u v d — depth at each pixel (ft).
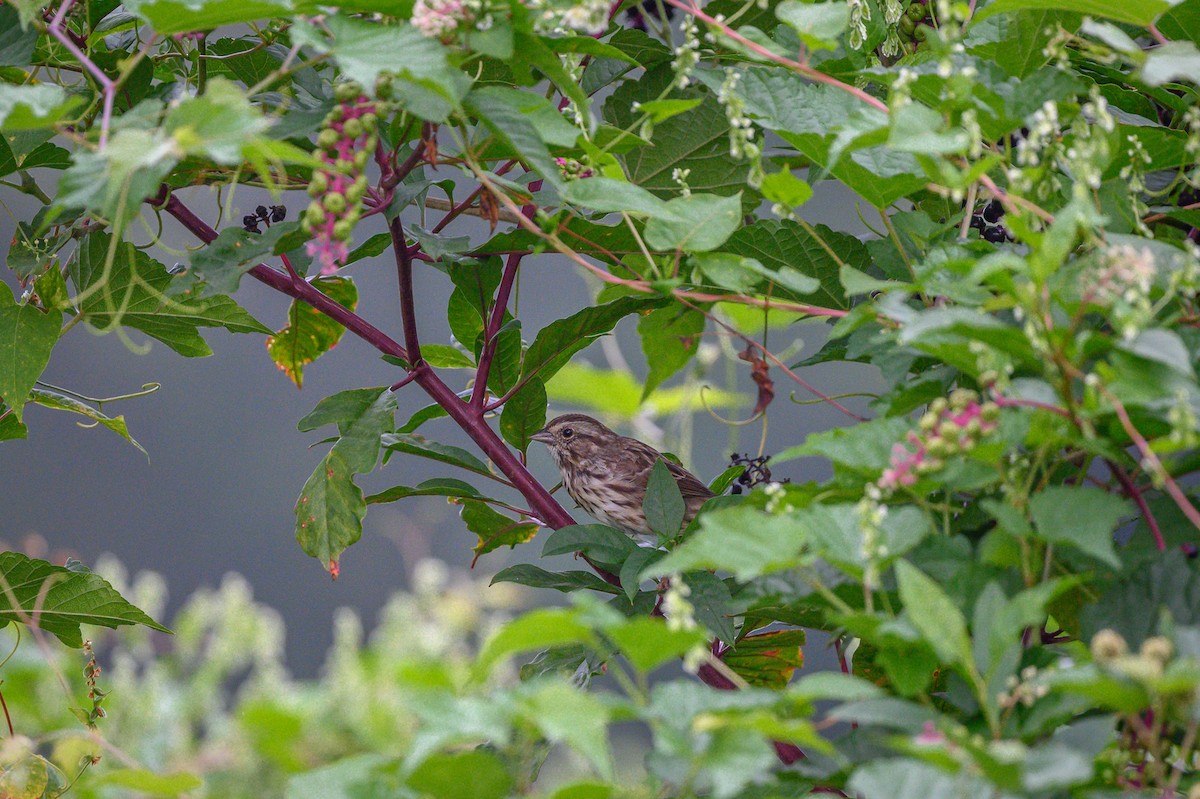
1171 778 15.08
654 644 13.71
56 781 24.34
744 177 25.93
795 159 25.85
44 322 24.62
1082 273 15.71
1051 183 19.16
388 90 17.35
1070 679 12.98
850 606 16.85
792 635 25.08
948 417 16.14
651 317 24.16
